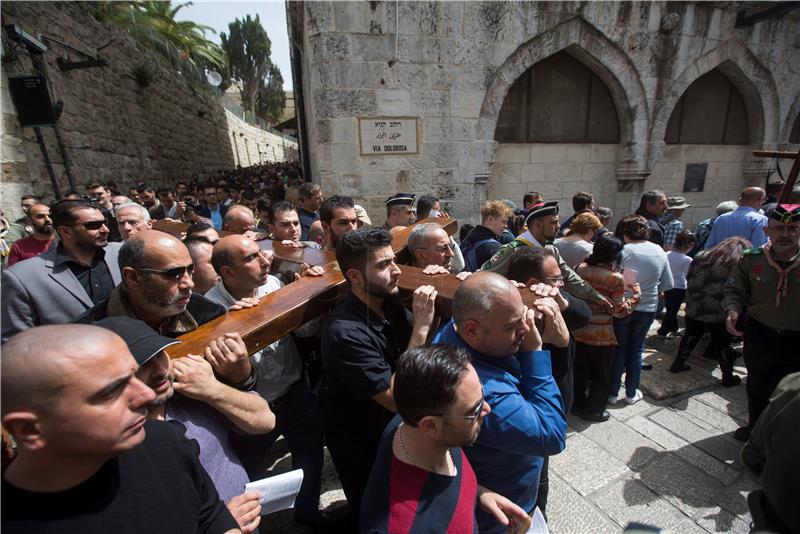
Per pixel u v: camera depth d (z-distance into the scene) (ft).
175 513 2.72
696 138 23.50
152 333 3.38
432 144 17.60
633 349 9.42
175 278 4.41
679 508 6.75
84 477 2.33
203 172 47.83
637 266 9.28
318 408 6.41
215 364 3.93
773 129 23.59
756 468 4.06
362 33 15.79
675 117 22.86
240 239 6.05
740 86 22.94
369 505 3.41
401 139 17.17
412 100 16.96
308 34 15.61
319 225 10.92
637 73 19.84
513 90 19.90
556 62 20.04
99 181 23.26
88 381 2.17
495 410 3.94
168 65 38.93
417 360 3.17
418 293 4.73
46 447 2.15
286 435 6.21
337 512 6.74
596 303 8.25
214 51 60.75
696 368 11.32
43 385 2.06
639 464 7.75
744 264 7.86
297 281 5.70
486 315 3.96
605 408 9.33
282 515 6.79
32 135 16.71
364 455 5.24
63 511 2.28
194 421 3.92
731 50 20.99
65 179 19.07
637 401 9.77
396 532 3.12
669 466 7.65
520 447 3.93
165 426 3.08
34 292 6.58
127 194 26.73
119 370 2.32
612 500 6.95
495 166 20.48
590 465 7.74
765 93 22.75
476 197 18.85
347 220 8.80
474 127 17.97
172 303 4.46
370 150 16.90
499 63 17.71
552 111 20.63
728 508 6.72
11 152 15.16
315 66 15.87
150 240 4.37
